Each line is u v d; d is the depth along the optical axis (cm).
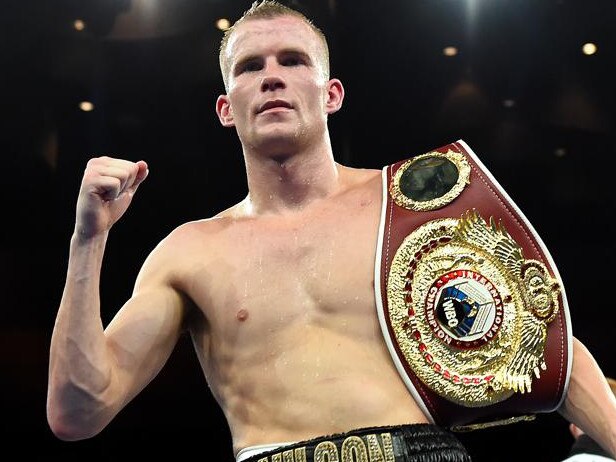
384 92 751
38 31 693
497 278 237
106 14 684
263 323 240
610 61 731
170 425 780
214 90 741
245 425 236
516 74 741
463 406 230
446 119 760
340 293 240
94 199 224
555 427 791
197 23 691
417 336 234
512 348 231
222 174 791
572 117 755
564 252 801
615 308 786
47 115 749
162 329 248
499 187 248
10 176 777
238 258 252
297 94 263
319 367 231
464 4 689
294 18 275
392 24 701
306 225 256
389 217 250
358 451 214
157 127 761
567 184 786
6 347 786
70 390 225
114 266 806
